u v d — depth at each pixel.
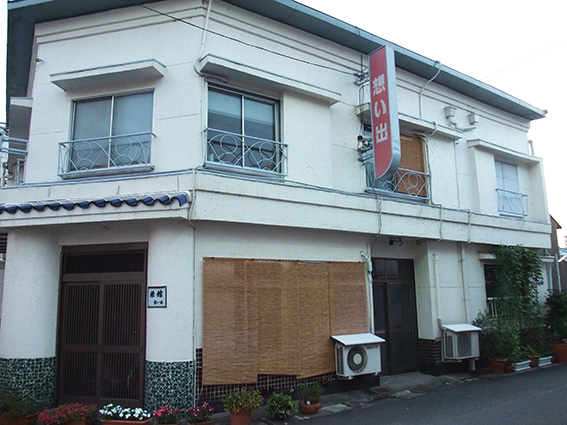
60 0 8.11
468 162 12.12
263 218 7.65
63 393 7.58
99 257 7.85
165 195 6.84
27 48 9.66
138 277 7.52
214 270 7.34
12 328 7.39
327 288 8.55
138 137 8.02
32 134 8.34
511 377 9.88
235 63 7.88
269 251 8.03
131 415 6.36
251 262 7.71
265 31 8.86
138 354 7.35
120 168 7.72
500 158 13.26
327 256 8.75
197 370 6.99
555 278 15.23
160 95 7.98
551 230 14.20
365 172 9.84
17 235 7.65
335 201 8.61
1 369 7.36
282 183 8.09
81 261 7.92
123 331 7.48
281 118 8.72
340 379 8.48
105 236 7.67
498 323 10.68
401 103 10.87
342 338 8.37
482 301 11.36
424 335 10.27
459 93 12.35
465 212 10.97
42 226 7.56
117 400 7.29
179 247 7.13
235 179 7.42
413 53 10.56
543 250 13.73
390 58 8.98
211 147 7.90
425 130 10.89
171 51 8.11
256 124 8.60
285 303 7.93
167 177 7.18
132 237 7.57
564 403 7.57
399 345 10.10
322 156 9.02
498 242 11.69
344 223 8.69
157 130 7.86
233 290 7.45
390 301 10.12
